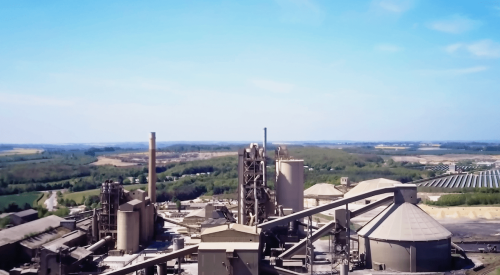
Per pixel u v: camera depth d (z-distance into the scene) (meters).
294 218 81.88
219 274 70.94
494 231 126.44
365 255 85.00
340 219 82.62
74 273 84.94
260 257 76.31
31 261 91.12
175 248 82.31
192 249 75.75
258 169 100.62
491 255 96.56
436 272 80.50
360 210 87.44
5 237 93.75
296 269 79.94
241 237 75.25
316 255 96.62
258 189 98.81
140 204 112.88
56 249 85.06
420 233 81.38
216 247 72.06
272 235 90.06
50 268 83.75
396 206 87.19
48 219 115.00
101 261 97.38
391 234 81.88
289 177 111.00
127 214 105.94
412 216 84.19
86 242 111.06
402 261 80.50
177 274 79.81
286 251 82.62
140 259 99.00
